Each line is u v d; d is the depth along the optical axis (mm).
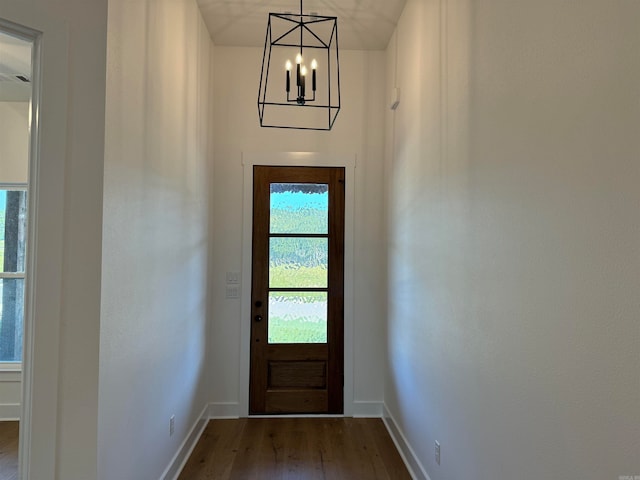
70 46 1398
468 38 1695
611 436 890
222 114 3369
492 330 1446
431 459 2109
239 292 3334
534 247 1191
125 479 1657
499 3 1423
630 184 844
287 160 3383
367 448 2773
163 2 2082
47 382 1335
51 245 1351
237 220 3357
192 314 2713
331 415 3328
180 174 2408
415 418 2408
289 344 3342
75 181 1396
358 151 3422
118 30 1567
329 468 2496
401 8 2781
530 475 1198
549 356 1113
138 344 1788
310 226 3395
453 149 1850
